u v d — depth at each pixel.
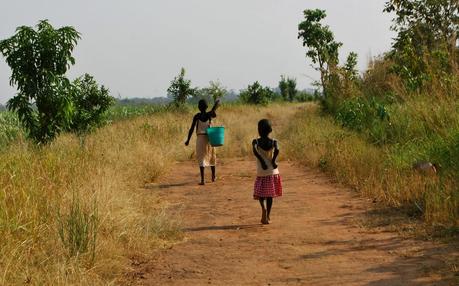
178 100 33.34
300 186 10.80
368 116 14.97
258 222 7.87
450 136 9.55
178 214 8.30
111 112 29.69
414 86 13.88
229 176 12.55
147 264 5.95
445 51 15.41
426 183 8.28
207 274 5.56
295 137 17.30
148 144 14.88
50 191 7.44
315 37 37.28
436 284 4.88
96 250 5.84
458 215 7.02
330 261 5.81
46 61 12.00
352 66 21.89
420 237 6.52
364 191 9.45
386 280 5.09
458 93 12.20
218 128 11.35
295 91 70.69
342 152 12.16
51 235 6.02
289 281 5.23
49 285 4.85
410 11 18.31
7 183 7.16
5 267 4.98
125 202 8.01
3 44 11.84
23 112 12.08
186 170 13.64
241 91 50.47
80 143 12.45
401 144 11.80
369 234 6.86
